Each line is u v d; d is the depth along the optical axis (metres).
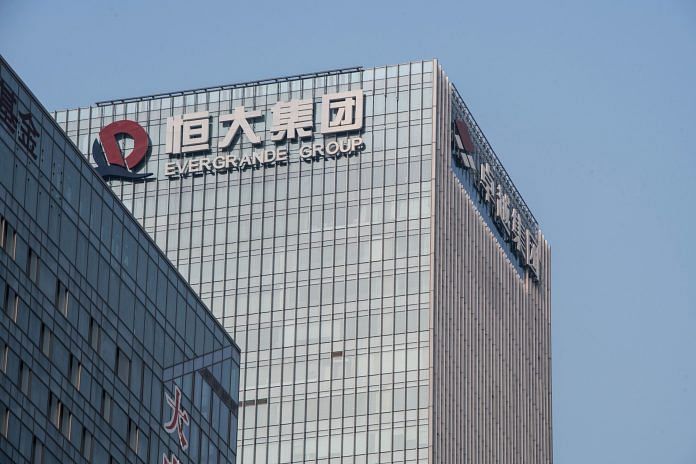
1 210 168.25
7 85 170.62
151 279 189.88
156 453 187.38
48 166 175.25
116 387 181.75
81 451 175.38
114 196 184.88
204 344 199.12
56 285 174.62
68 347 175.25
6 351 166.88
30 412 169.00
